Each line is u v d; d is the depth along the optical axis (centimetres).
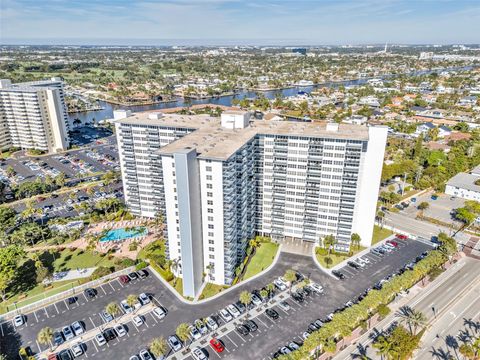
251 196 14562
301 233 15238
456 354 9869
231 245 12425
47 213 18325
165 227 12975
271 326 10931
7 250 12925
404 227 16838
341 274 13262
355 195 13812
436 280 13000
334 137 13250
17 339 10488
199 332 10594
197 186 11594
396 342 9350
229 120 15112
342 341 10275
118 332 10594
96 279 13075
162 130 15850
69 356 9862
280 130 14488
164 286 12825
